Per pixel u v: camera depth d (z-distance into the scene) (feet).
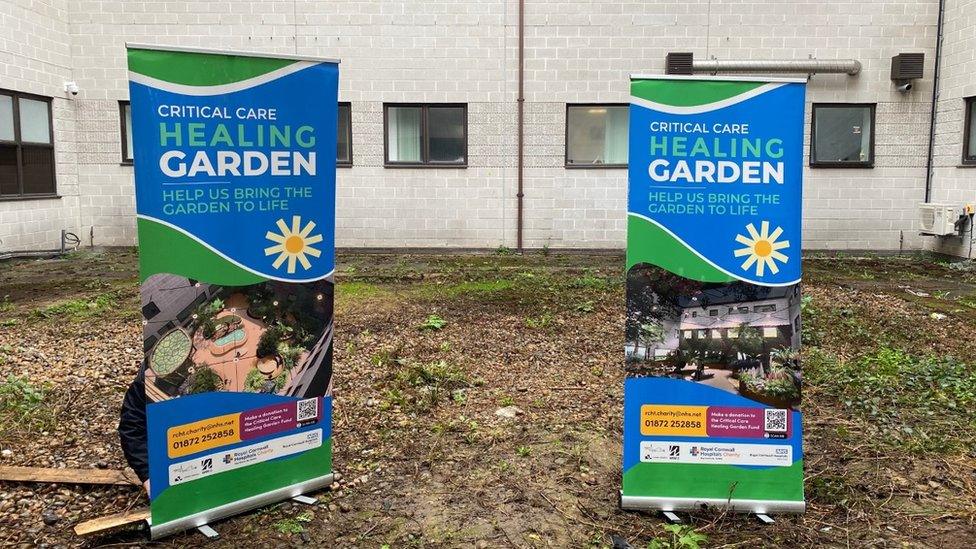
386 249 42.93
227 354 10.83
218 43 41.29
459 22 41.24
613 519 11.15
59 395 16.65
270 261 11.05
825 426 15.11
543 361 19.88
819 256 41.16
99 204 42.52
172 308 10.30
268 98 10.71
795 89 10.74
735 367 11.12
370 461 13.20
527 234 42.73
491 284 31.55
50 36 39.65
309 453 11.80
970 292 30.17
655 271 11.00
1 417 15.12
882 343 21.67
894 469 13.02
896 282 32.71
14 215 37.32
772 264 10.98
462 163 42.29
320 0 41.14
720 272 10.98
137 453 11.28
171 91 9.89
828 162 41.70
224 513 10.99
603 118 42.14
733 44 40.96
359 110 41.88
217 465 10.87
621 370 19.11
